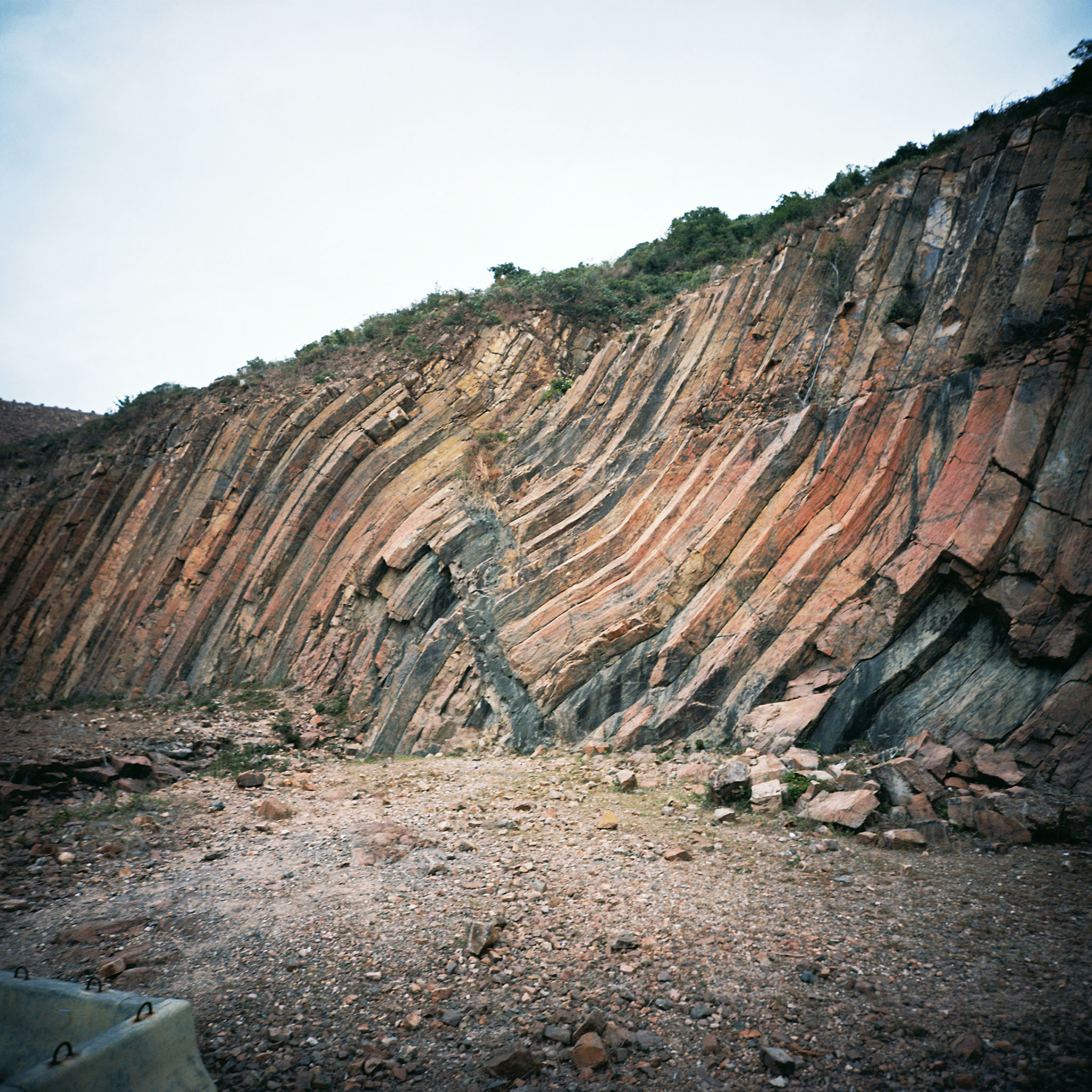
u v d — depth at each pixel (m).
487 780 13.04
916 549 12.77
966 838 8.66
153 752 15.11
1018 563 11.45
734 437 17.06
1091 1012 5.08
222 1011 5.67
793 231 19.05
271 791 12.91
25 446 35.00
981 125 17.94
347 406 23.56
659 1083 4.77
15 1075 3.73
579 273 28.92
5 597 27.45
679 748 13.34
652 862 8.72
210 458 25.36
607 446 20.17
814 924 6.86
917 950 6.23
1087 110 14.64
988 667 11.46
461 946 6.66
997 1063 4.62
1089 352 12.02
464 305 26.02
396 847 9.40
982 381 13.23
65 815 10.66
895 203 17.36
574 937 6.82
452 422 22.66
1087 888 7.12
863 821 9.18
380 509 21.72
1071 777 9.34
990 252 14.95
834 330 16.94
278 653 21.86
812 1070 4.80
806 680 12.98
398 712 17.38
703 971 6.11
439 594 19.20
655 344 20.69
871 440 14.71
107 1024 4.56
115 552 25.78
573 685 15.63
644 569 16.36
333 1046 5.24
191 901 7.81
